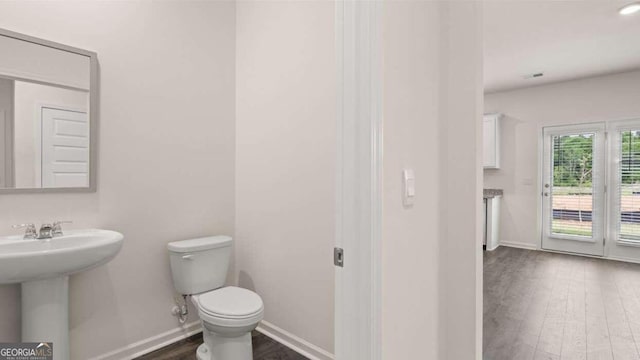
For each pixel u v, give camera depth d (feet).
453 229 4.69
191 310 7.89
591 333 7.89
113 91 6.57
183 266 7.00
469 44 4.48
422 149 4.26
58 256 4.61
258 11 8.06
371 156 3.29
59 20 5.92
